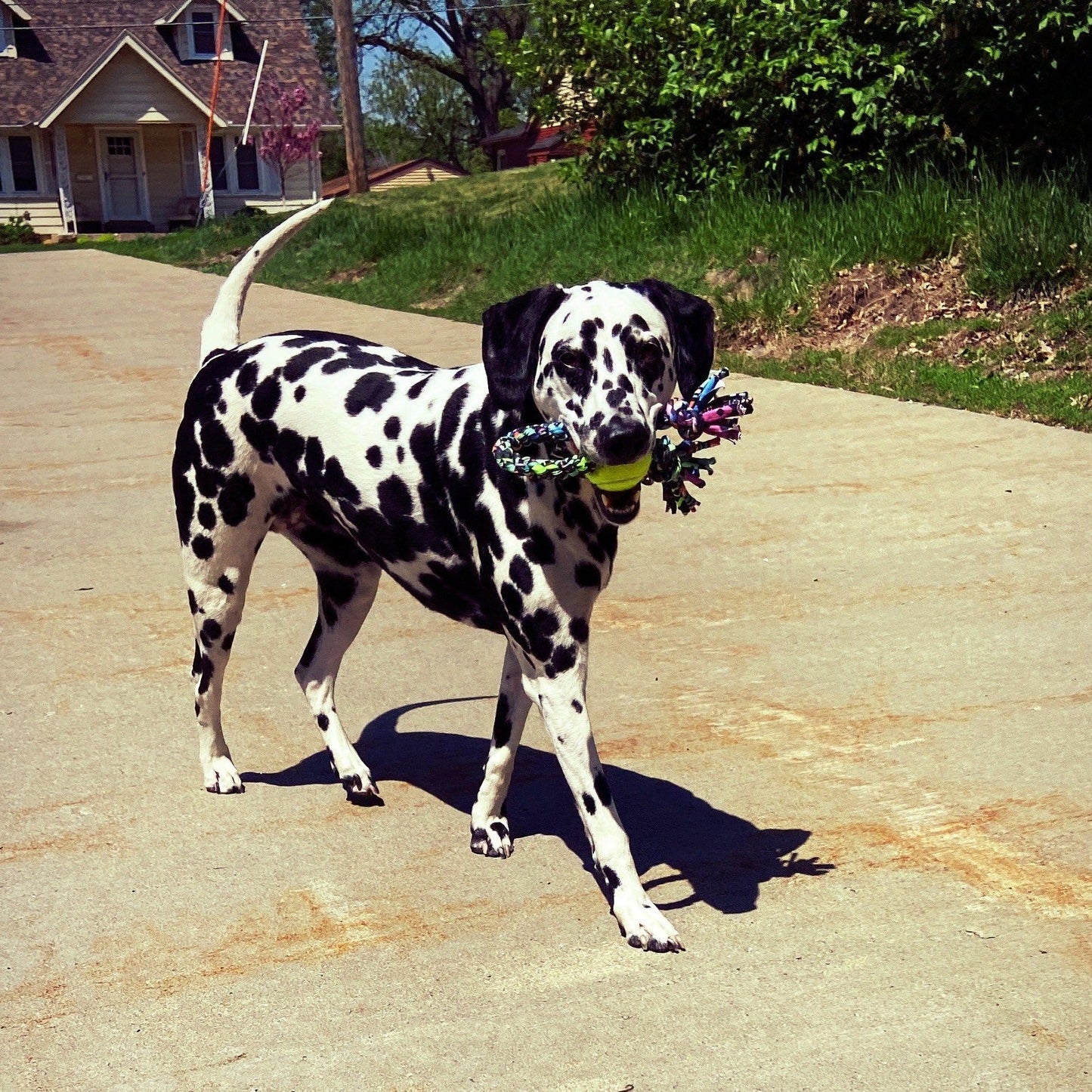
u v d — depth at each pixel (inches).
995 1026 140.1
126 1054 140.3
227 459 193.6
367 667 244.7
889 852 176.6
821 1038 139.3
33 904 169.9
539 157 1903.3
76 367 536.1
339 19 1232.2
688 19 653.9
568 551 160.1
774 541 300.7
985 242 477.1
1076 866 170.9
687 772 201.0
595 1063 136.6
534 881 173.5
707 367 164.1
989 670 232.1
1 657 251.0
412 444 175.2
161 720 224.2
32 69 1683.1
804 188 595.5
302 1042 141.6
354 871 176.7
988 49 522.6
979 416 384.8
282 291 737.6
